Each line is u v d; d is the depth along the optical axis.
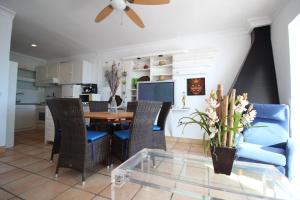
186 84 3.79
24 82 5.48
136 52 4.36
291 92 2.27
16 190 1.60
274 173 1.29
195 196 1.14
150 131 2.14
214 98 1.08
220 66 3.53
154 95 3.91
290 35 2.32
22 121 4.87
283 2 2.41
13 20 3.03
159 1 1.88
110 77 4.10
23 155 2.62
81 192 1.58
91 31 3.49
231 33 3.45
